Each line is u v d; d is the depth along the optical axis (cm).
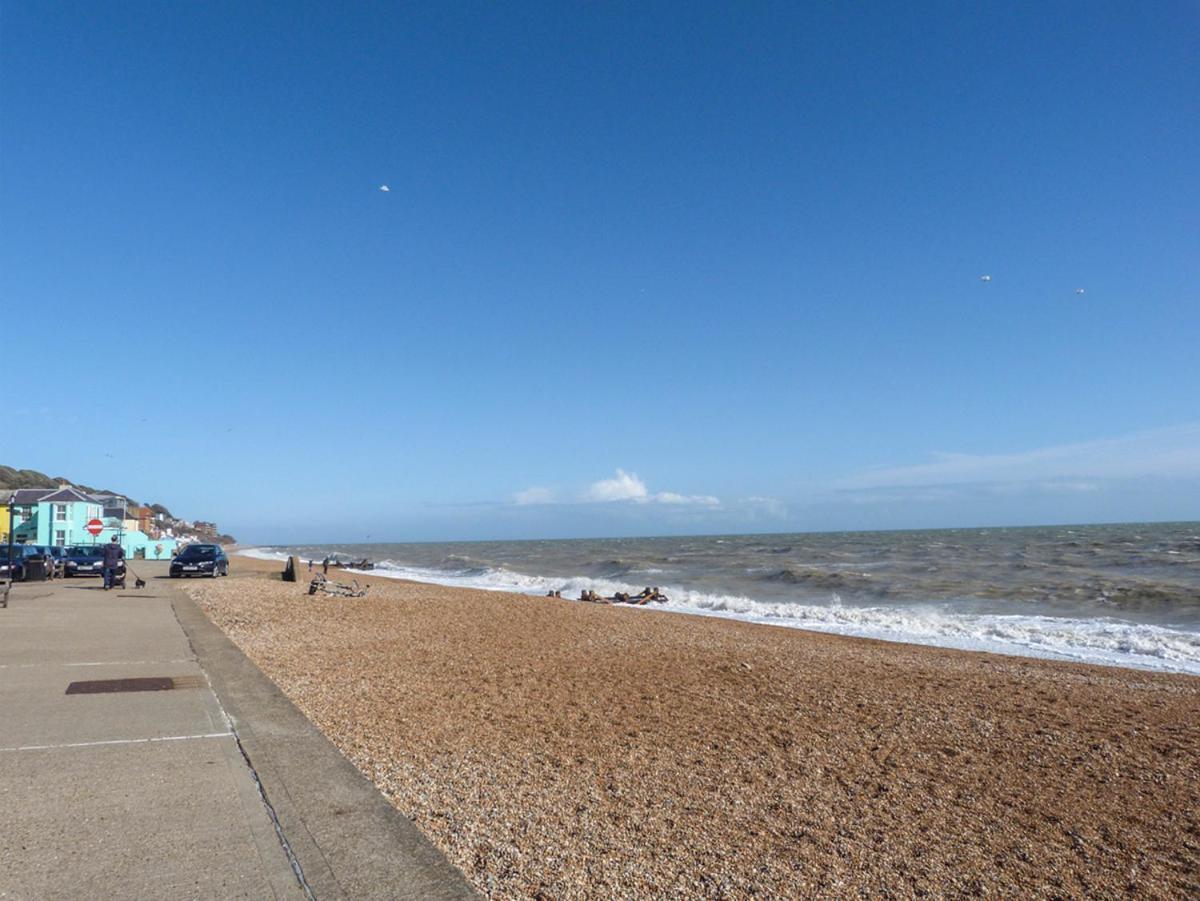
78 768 555
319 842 429
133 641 1234
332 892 370
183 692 827
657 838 520
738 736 813
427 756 679
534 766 669
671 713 909
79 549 3488
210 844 424
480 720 830
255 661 1152
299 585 2891
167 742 625
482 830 511
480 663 1220
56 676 923
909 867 502
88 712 731
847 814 594
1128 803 650
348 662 1181
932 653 1612
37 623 1484
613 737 786
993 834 570
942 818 597
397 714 839
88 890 369
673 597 3097
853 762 737
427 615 1953
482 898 370
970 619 2327
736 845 519
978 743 826
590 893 430
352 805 486
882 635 2059
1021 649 1819
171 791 507
